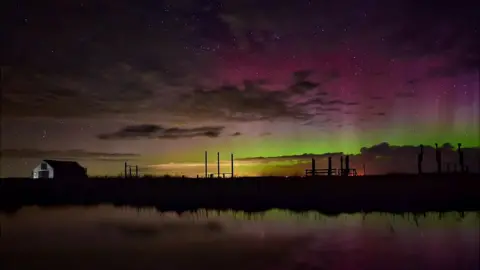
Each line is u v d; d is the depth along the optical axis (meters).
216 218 29.20
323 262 16.16
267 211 32.94
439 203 35.06
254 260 16.44
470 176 45.09
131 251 18.36
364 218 28.44
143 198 40.59
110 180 47.09
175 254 17.58
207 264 15.96
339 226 25.09
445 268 15.09
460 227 24.27
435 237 21.22
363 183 42.31
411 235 21.86
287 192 40.50
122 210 34.34
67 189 43.78
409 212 31.30
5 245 19.70
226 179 46.47
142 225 26.02
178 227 25.02
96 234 22.77
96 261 16.44
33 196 42.09
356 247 18.91
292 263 16.05
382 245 19.33
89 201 40.31
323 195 39.19
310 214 31.00
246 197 39.69
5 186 43.53
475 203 34.97
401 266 15.45
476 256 16.88
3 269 15.41
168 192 42.38
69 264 16.02
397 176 46.16
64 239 21.27
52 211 33.69
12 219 29.02
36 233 23.05
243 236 21.94
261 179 45.44
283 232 23.03
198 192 41.81
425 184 41.53
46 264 16.03
